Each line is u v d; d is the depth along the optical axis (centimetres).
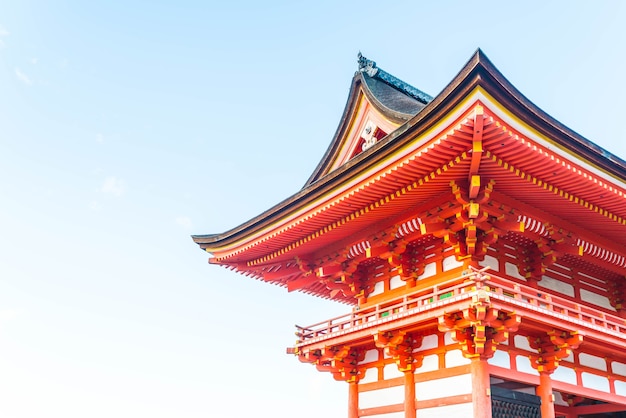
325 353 1563
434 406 1341
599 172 1227
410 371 1427
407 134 1142
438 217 1320
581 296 1595
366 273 1681
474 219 1270
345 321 1520
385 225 1484
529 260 1474
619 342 1415
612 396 1527
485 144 1103
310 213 1480
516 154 1138
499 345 1309
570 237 1431
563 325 1280
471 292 1162
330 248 1675
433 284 1431
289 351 1669
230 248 1788
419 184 1268
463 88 991
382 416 1481
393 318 1353
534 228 1390
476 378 1226
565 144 1140
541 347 1377
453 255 1408
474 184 1184
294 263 1805
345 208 1422
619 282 1691
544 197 1307
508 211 1313
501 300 1167
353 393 1593
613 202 1335
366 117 1677
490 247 1412
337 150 1783
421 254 1502
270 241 1666
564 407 1670
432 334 1408
